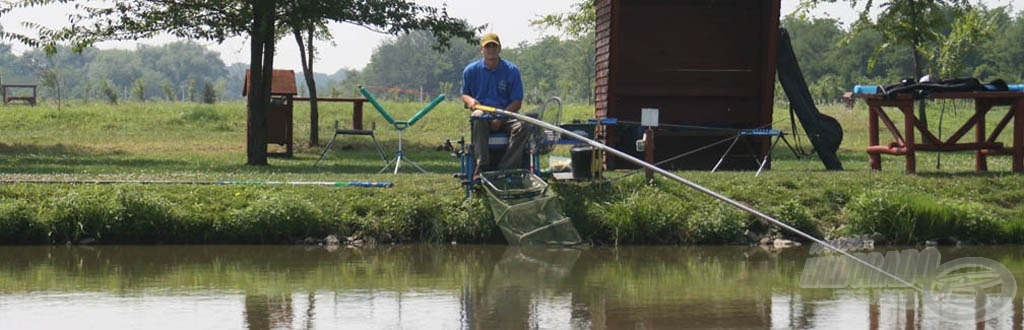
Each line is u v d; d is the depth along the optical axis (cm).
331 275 1195
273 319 970
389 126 3925
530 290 1110
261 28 2084
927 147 1652
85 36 2269
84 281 1155
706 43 2031
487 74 1477
